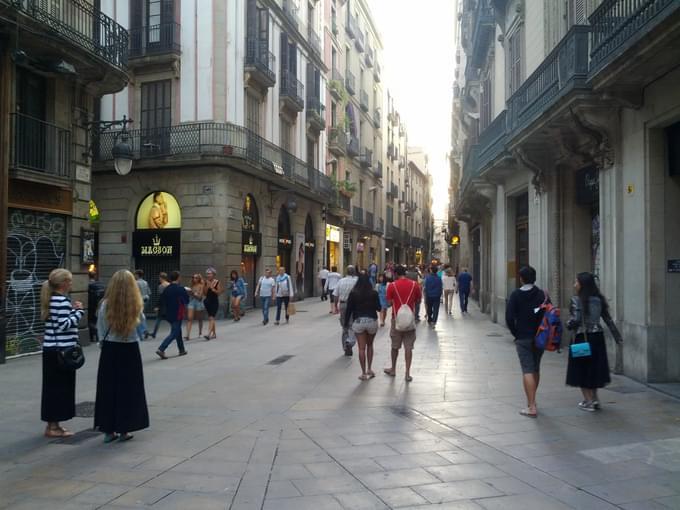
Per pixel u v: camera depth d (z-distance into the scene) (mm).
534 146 11984
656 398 7352
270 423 6250
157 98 20469
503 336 14078
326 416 6527
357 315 8680
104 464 4977
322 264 31219
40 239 11359
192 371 9453
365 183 43844
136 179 20391
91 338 13242
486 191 18141
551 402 7152
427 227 88250
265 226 23109
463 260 43062
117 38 13359
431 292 16641
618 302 9094
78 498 4219
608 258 9500
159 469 4836
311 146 29844
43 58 11148
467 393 7668
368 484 4465
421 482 4504
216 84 19750
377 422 6258
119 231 20562
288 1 25734
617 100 8453
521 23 14602
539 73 11359
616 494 4250
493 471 4738
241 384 8359
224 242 19469
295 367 9734
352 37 39219
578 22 11055
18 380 8703
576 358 6773
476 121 25797
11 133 10477
